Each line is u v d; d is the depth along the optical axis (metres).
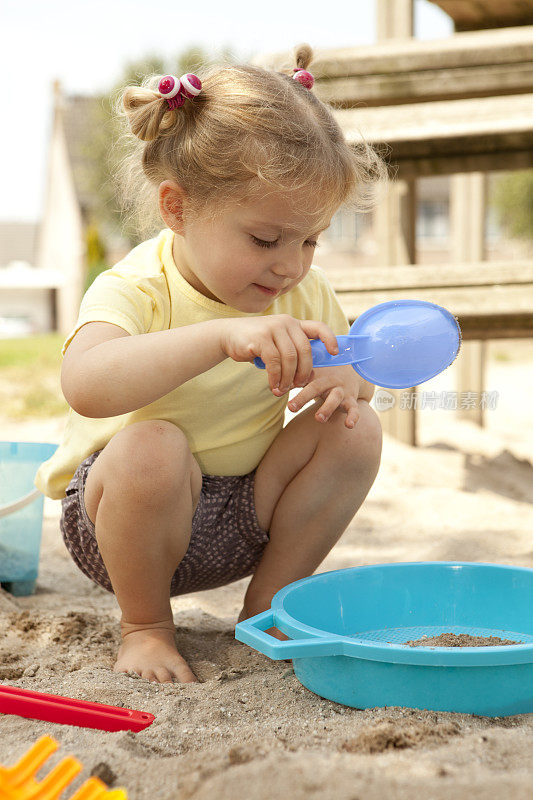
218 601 1.79
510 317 2.97
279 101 1.26
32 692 1.06
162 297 1.37
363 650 1.04
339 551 2.12
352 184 1.34
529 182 16.12
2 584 1.81
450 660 1.01
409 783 0.78
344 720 1.02
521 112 2.71
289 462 1.44
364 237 19.00
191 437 1.41
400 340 1.22
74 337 1.26
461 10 3.51
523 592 1.39
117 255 17.84
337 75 2.80
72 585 1.94
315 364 1.20
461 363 4.06
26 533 1.80
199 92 1.28
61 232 20.56
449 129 2.75
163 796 0.82
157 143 1.35
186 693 1.18
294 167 1.20
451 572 1.44
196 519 1.40
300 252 1.26
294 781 0.79
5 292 21.64
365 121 2.80
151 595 1.32
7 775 0.73
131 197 1.49
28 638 1.47
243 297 1.28
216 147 1.23
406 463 3.03
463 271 2.78
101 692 1.14
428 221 20.23
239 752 0.89
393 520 2.39
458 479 2.91
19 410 4.26
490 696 1.05
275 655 1.03
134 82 1.60
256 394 1.44
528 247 17.61
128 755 0.92
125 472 1.24
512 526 2.33
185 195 1.29
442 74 2.74
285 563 1.46
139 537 1.27
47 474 1.50
